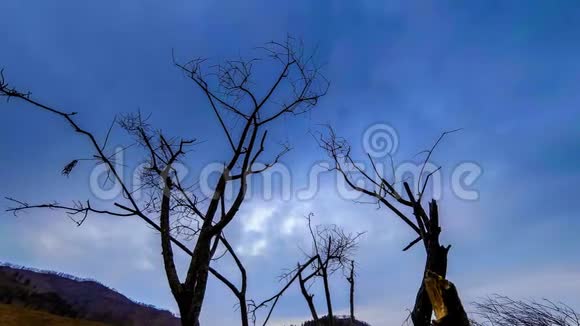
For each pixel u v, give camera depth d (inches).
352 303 483.2
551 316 329.1
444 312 163.0
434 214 316.5
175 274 292.4
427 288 172.4
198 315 279.9
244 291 391.2
